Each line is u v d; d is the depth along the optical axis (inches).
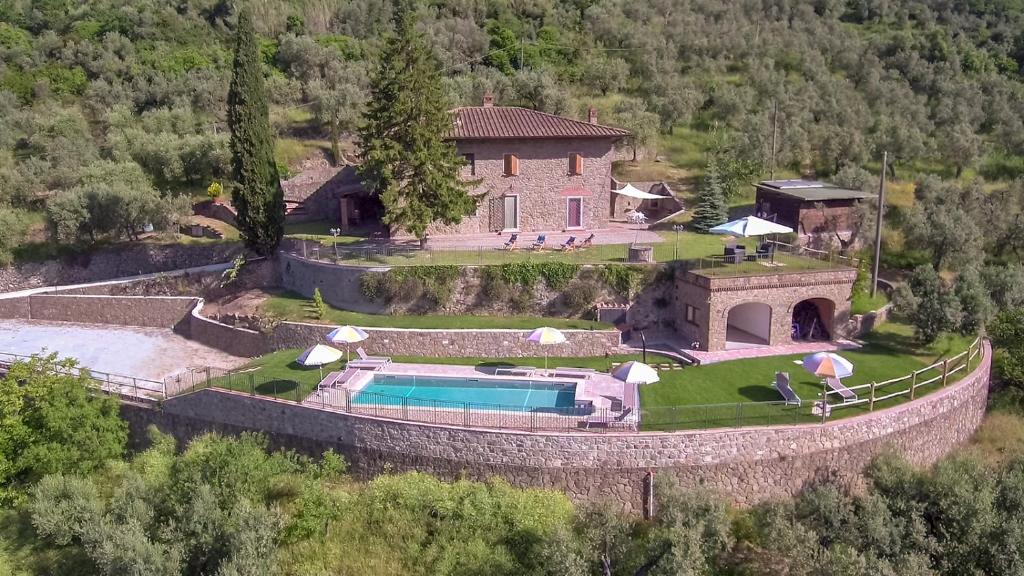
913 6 4261.8
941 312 1307.8
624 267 1405.0
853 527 901.8
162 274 1800.0
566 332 1320.1
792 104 2714.1
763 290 1320.1
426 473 1020.5
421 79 1493.6
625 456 965.8
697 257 1533.0
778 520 887.1
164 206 2039.9
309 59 3083.2
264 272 1734.7
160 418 1228.5
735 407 1034.1
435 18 3695.9
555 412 1043.9
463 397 1136.2
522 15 3848.4
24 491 1130.0
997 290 1455.5
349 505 983.0
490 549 901.2
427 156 1497.3
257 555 874.8
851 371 1050.1
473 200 1565.0
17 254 1962.4
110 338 1652.3
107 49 3203.7
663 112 2800.2
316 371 1248.8
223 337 1546.5
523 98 2876.5
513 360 1305.4
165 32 3444.9
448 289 1428.4
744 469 985.5
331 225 2102.6
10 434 1139.3
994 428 1273.4
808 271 1344.7
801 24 3786.9
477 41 3405.5
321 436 1076.5
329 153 2600.9
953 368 1258.0
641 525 954.1
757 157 2369.6
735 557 903.1
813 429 998.4
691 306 1349.7
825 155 2455.7
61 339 1636.3
